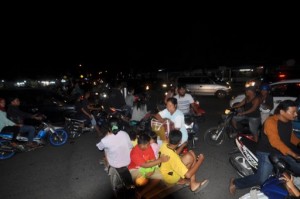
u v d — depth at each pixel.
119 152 4.07
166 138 4.95
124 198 4.05
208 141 7.84
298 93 8.52
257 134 6.42
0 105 7.05
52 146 7.96
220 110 14.28
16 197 4.80
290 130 3.76
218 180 5.18
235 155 5.05
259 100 6.37
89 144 8.06
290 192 3.18
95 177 5.55
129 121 7.88
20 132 7.24
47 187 5.15
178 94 7.09
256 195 3.56
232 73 35.06
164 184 4.11
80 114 8.72
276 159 3.30
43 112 9.43
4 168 6.25
